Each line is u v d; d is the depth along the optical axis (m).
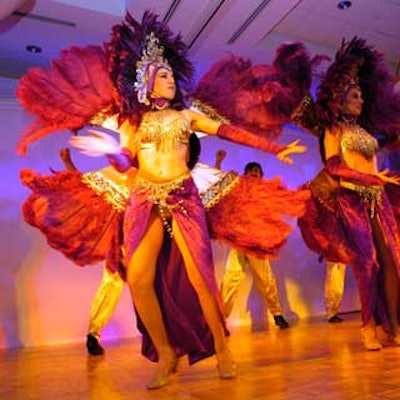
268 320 5.48
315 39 5.40
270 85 3.22
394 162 6.09
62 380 2.61
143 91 2.68
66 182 2.75
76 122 2.81
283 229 2.82
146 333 2.65
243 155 5.84
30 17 4.25
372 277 3.09
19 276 4.56
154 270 2.52
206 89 3.07
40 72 2.79
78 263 2.72
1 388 2.46
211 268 2.48
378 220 3.24
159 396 2.13
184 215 2.50
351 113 3.36
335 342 3.45
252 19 4.53
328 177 3.34
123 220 2.72
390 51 5.76
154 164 2.57
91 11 4.19
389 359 2.66
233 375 2.41
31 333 4.52
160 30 2.87
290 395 1.99
